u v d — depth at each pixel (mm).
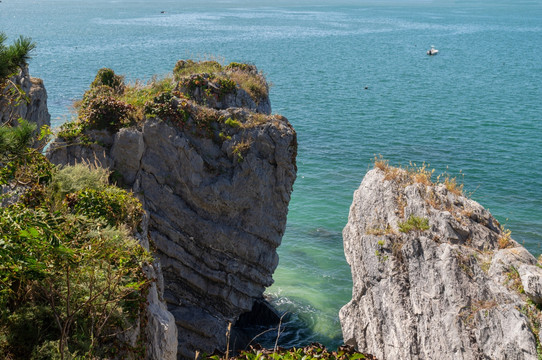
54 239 10445
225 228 23328
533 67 119250
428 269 15070
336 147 55062
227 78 27562
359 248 18625
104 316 12016
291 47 148375
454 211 16594
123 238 13844
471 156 52875
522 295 13133
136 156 22672
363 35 190250
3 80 13516
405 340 14562
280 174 23359
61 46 132250
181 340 22859
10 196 14656
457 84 96812
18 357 10992
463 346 13008
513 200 41906
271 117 24078
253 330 24891
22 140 11938
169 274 23391
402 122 66750
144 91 26406
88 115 23172
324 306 26875
